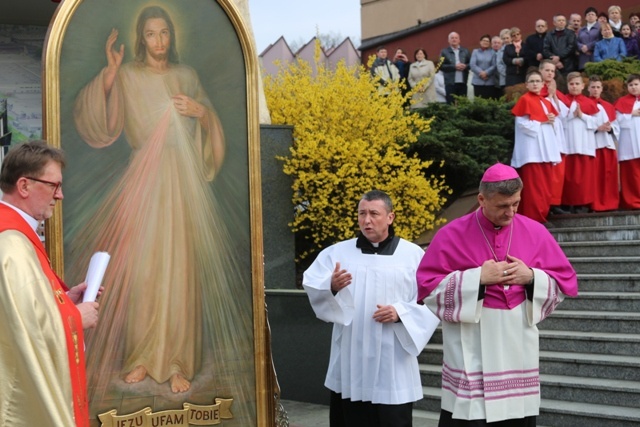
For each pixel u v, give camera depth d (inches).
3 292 129.3
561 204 445.4
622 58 518.6
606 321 307.9
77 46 181.2
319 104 404.5
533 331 170.4
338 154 388.8
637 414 255.4
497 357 166.9
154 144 188.2
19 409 129.6
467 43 713.6
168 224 188.9
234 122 196.9
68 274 178.4
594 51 528.4
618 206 455.2
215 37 195.3
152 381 185.6
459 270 171.9
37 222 141.6
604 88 506.6
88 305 146.9
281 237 375.2
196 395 189.8
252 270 195.9
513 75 536.1
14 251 131.6
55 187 141.0
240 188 196.7
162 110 189.5
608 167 448.5
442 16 741.3
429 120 425.4
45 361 129.6
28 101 285.3
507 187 164.4
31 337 129.2
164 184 188.9
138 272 185.3
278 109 421.4
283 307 324.2
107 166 183.3
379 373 205.2
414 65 573.0
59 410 128.8
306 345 318.3
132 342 184.1
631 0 576.1
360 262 210.8
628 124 447.8
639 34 530.6
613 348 294.0
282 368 324.5
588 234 397.1
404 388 204.8
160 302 187.2
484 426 166.1
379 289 207.8
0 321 129.9
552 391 280.1
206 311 191.8
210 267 192.5
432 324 204.5
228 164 195.9
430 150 443.5
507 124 469.4
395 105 421.4
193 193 191.6
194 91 192.9
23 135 284.5
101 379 181.0
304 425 284.8
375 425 208.4
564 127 438.6
